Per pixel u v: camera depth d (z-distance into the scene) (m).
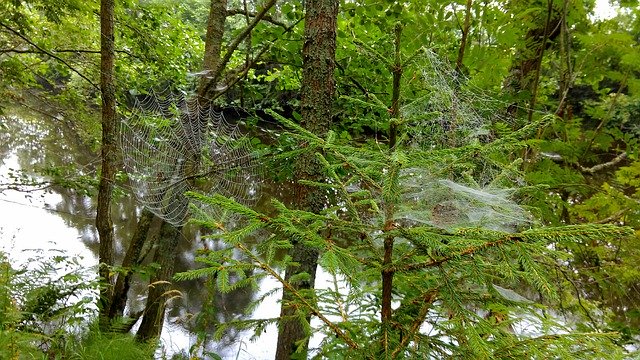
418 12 3.24
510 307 1.63
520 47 3.13
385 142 2.80
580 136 3.29
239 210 1.12
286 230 1.13
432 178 1.46
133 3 5.55
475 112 2.58
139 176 4.24
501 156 2.15
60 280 3.38
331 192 2.51
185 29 6.34
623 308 3.41
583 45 3.24
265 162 3.85
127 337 3.31
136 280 6.87
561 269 2.70
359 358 1.29
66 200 8.96
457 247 1.05
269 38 4.06
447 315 1.59
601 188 2.84
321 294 1.71
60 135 10.36
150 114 4.78
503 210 1.40
